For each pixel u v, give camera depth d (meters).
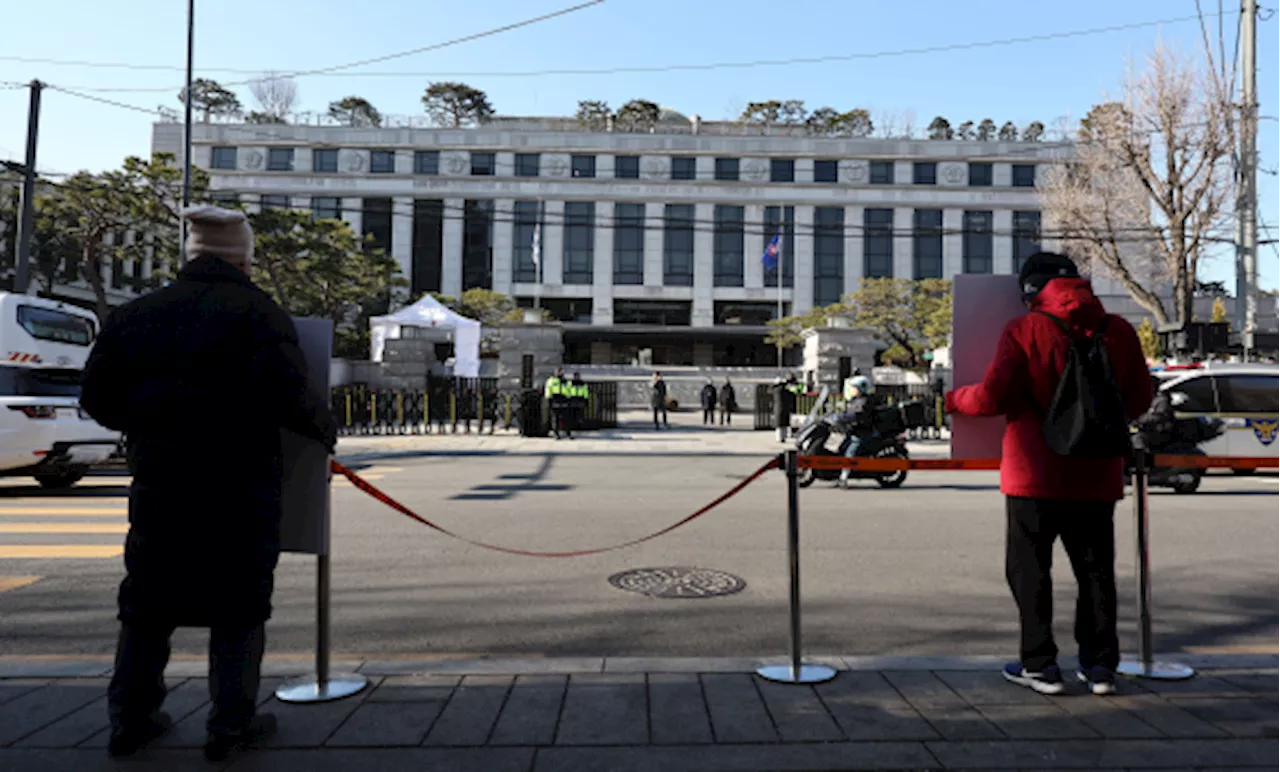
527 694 3.19
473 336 27.66
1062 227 27.56
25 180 17.80
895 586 5.37
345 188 59.16
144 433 2.58
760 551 6.47
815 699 3.14
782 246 59.97
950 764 2.56
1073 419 3.01
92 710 3.00
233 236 2.79
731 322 60.31
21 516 8.07
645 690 3.24
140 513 2.56
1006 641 4.20
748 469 13.15
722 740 2.74
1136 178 25.44
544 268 59.38
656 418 23.80
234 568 2.55
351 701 3.11
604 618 4.60
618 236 60.03
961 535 7.19
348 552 6.41
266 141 59.12
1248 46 19.12
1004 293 3.68
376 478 11.64
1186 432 10.14
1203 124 23.77
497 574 5.68
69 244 32.78
